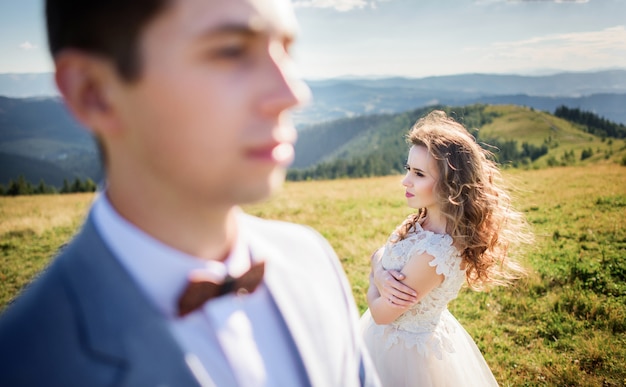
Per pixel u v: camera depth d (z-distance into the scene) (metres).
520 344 4.88
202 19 0.50
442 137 2.54
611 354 4.59
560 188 14.62
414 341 2.64
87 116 0.56
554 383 4.24
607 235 8.50
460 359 2.83
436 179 2.51
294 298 0.87
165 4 0.50
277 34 0.55
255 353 0.78
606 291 5.94
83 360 0.60
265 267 0.84
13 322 0.59
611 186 14.40
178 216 0.64
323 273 0.97
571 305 5.56
